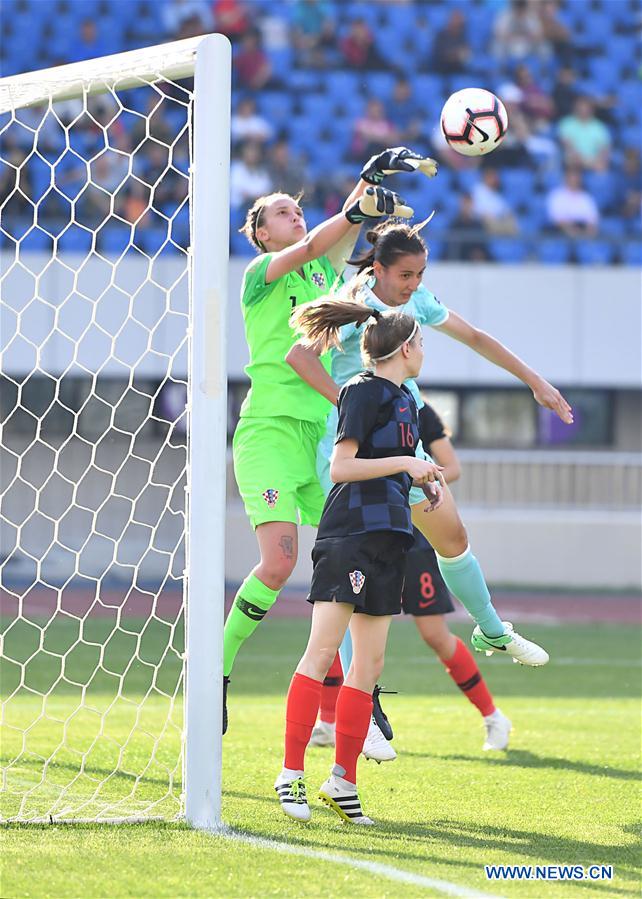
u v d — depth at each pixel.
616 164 65.06
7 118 60.34
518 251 60.94
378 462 13.96
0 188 59.03
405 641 37.31
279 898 11.05
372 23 68.38
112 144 60.38
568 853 12.91
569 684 28.77
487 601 17.39
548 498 55.75
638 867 12.40
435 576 19.80
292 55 67.56
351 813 14.21
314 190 61.62
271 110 65.50
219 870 11.95
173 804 15.05
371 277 16.73
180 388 56.50
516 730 21.84
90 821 13.92
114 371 54.03
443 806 15.34
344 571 14.07
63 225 58.81
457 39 67.88
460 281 56.72
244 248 59.56
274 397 17.39
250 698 25.81
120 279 54.25
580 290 56.91
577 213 63.34
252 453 17.33
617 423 60.72
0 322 53.41
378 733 17.14
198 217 14.43
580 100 65.44
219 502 14.20
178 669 30.03
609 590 55.09
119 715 23.03
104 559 55.34
